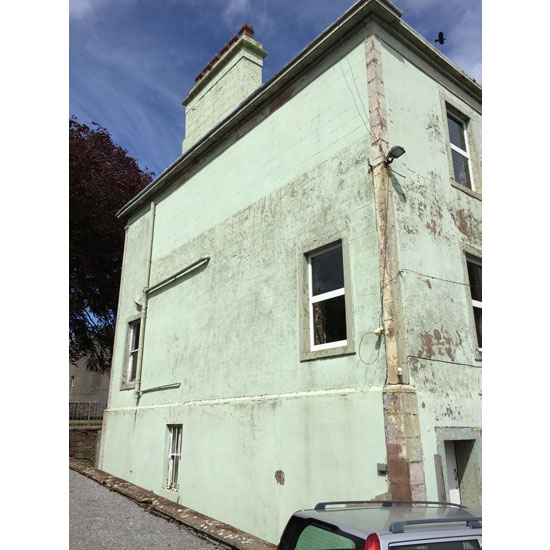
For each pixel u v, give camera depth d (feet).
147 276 38.78
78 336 69.77
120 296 43.42
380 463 17.57
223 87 41.29
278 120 28.40
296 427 21.52
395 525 9.30
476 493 19.15
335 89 24.80
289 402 22.21
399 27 24.47
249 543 19.83
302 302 23.31
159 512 25.50
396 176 21.56
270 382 24.07
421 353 19.30
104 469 37.04
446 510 11.68
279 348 24.08
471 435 19.69
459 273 22.95
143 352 37.11
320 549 10.08
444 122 26.27
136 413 35.01
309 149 25.55
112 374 40.75
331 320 22.25
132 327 40.78
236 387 26.30
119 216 46.78
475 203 26.07
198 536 22.12
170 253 36.94
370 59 23.11
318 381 21.40
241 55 39.99
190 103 46.26
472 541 9.36
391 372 18.12
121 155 72.38
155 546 20.31
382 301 19.36
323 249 23.53
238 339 27.17
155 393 33.96
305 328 22.85
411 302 19.81
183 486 27.94
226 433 25.70
